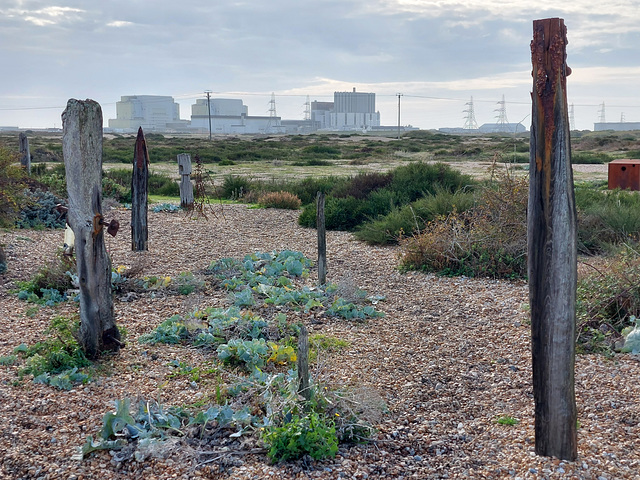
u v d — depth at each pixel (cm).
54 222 1317
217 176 3012
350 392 463
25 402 461
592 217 1141
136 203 1092
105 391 490
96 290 555
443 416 470
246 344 569
